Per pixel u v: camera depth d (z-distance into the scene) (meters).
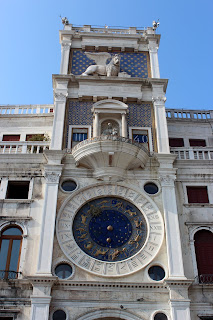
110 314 16.08
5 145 21.30
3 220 18.50
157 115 22.34
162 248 17.83
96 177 19.67
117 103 22.14
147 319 16.00
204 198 19.94
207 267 17.81
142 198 19.28
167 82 23.61
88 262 17.34
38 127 24.69
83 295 16.45
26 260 17.41
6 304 16.16
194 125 25.52
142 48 25.83
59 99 22.55
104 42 25.80
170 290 16.39
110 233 18.39
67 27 26.55
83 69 24.61
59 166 19.78
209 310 16.42
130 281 16.86
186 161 20.58
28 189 19.91
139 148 19.47
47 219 18.12
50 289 16.27
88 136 21.58
